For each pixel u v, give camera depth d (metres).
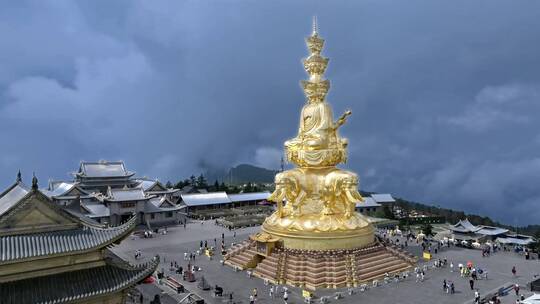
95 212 81.94
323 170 56.34
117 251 64.06
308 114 57.75
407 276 50.66
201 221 92.88
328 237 50.94
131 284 25.80
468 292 45.56
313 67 58.81
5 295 22.92
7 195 30.31
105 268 26.47
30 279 24.19
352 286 47.09
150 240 72.19
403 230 83.81
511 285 48.25
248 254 55.91
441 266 55.44
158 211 87.38
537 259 59.78
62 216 25.92
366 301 42.94
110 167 102.50
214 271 53.81
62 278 24.95
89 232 26.34
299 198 54.22
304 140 57.09
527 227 96.69
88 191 96.56
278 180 54.56
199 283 47.59
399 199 121.31
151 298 44.66
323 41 59.94
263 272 50.88
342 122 56.97
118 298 26.78
